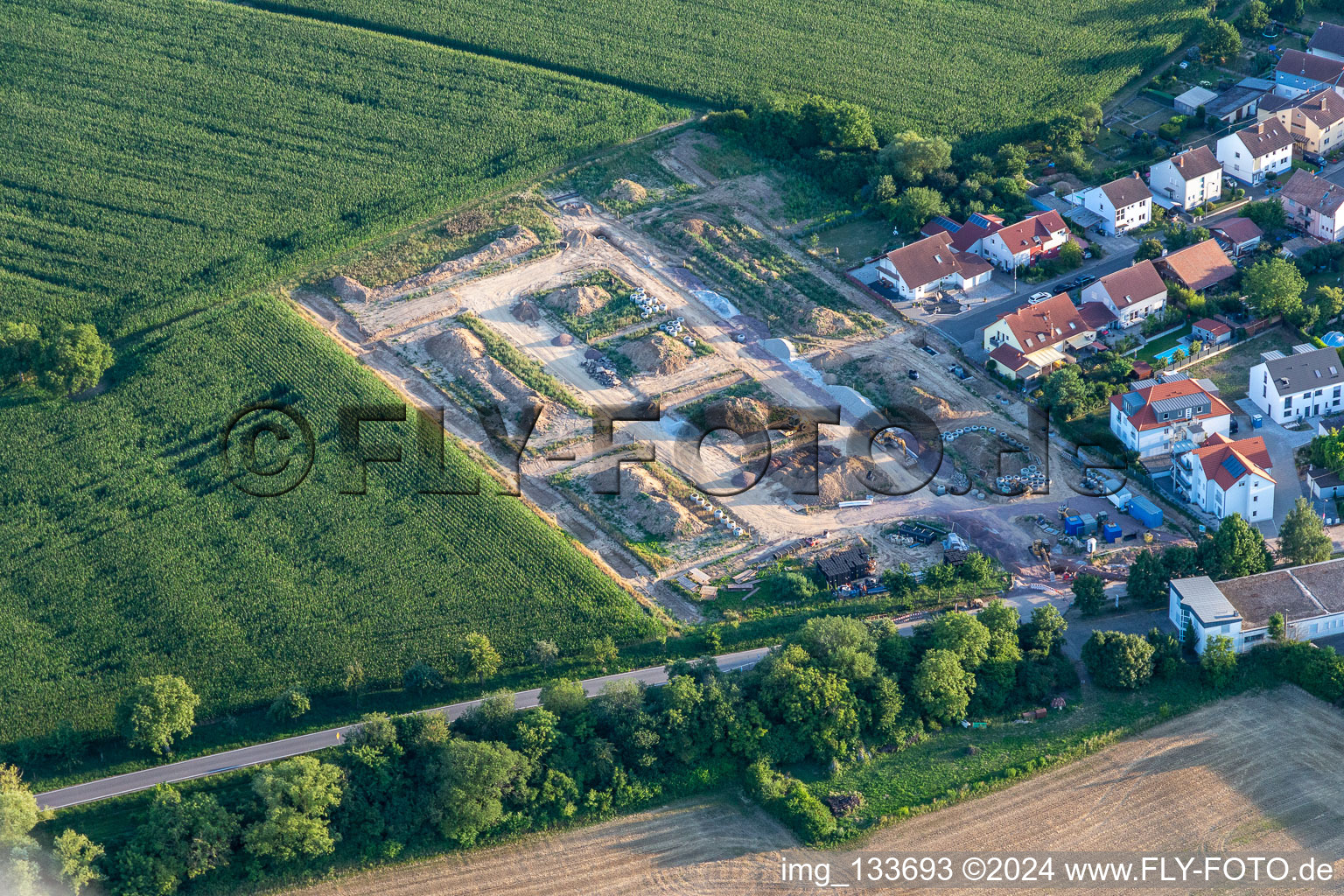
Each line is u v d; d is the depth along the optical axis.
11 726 162.25
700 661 163.62
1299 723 153.88
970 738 155.75
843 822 146.50
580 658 169.00
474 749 148.75
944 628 161.25
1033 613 164.50
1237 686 158.50
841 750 153.62
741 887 141.62
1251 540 167.50
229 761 157.12
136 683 164.25
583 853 146.38
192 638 172.25
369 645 170.38
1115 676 158.12
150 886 141.88
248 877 144.88
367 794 149.25
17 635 173.88
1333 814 143.62
